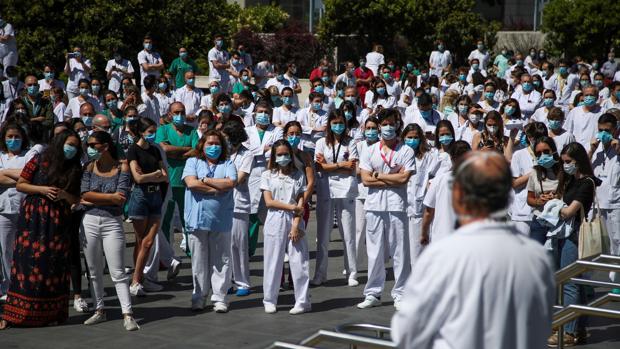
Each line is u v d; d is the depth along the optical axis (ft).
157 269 33.27
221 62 72.79
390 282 35.01
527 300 11.73
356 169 34.04
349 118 37.83
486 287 11.53
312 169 30.53
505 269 11.60
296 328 27.94
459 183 12.05
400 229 30.48
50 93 56.70
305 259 29.91
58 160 27.63
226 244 29.84
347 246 34.17
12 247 30.53
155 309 30.32
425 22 103.96
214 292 29.96
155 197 31.53
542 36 114.83
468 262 11.55
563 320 19.79
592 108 45.32
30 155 30.27
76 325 28.14
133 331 27.48
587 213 26.30
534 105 59.93
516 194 30.40
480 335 11.58
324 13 106.52
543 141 26.99
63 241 27.89
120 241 27.76
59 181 27.61
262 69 75.82
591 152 34.30
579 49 103.50
